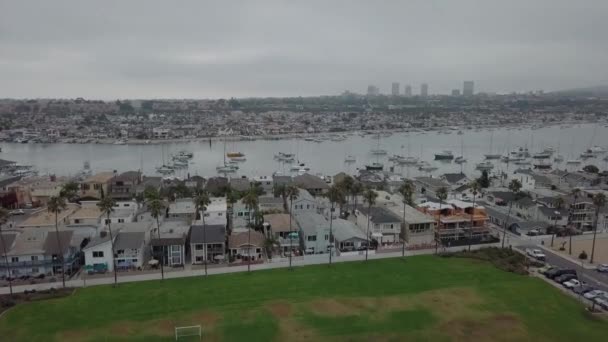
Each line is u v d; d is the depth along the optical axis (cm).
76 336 6391
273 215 11462
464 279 8594
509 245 10638
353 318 6969
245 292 7919
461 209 11569
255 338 6388
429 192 16375
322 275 8775
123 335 6431
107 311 7156
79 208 11806
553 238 11081
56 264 8750
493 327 6738
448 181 18275
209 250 9581
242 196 13125
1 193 13625
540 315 7144
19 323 6744
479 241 10956
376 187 16375
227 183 16250
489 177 19388
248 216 11919
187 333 6494
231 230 11106
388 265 9375
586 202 12262
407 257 9912
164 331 6556
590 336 6544
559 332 6644
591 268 9262
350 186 13100
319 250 10306
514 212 13275
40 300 7538
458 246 10694
